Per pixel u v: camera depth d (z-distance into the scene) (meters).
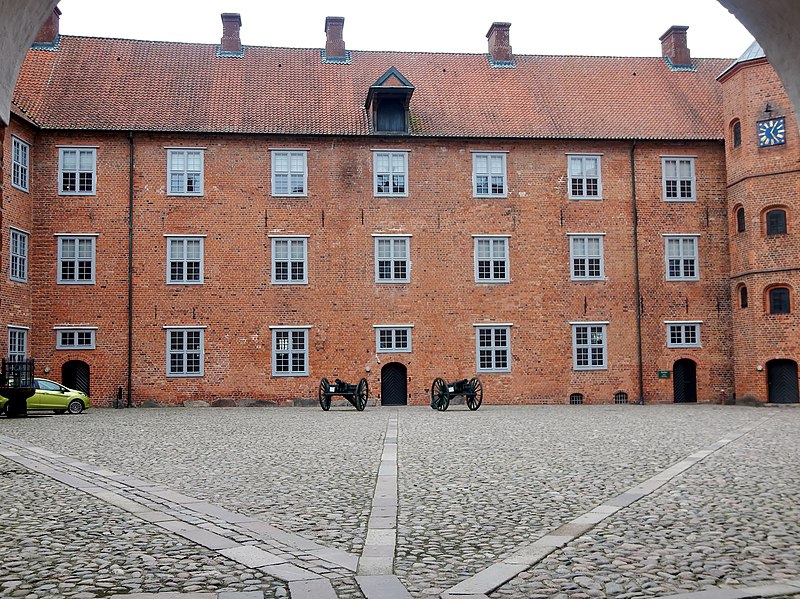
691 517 9.77
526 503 10.84
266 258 36.62
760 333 36.81
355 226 37.19
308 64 42.06
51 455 16.53
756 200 37.22
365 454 16.69
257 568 7.54
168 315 35.91
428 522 9.62
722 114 40.38
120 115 36.59
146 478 13.27
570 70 43.69
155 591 6.79
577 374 37.88
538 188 38.34
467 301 37.50
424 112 39.22
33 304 35.12
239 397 36.00
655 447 17.89
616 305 38.41
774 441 19.12
